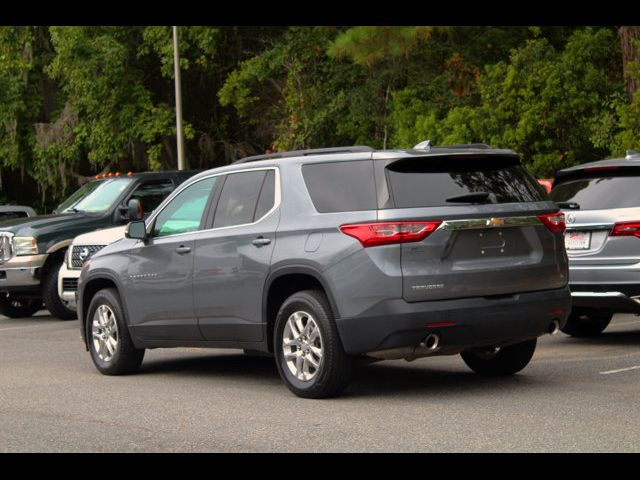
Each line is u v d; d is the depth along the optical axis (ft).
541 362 43.47
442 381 39.09
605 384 37.45
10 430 32.17
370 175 35.09
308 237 35.78
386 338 33.96
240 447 28.91
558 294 36.50
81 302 45.91
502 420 31.27
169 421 32.91
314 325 35.63
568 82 104.58
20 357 50.93
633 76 98.53
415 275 33.91
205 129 163.94
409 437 29.37
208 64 156.87
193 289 40.22
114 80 153.48
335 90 143.54
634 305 46.11
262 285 37.27
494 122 106.42
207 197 40.68
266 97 156.97
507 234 35.50
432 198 34.63
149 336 42.63
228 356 49.37
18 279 70.03
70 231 70.23
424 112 128.67
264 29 157.38
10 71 162.71
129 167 165.48
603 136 99.55
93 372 45.16
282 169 37.63
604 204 46.96
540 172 103.19
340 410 33.71
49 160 160.56
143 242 42.86
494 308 34.81
